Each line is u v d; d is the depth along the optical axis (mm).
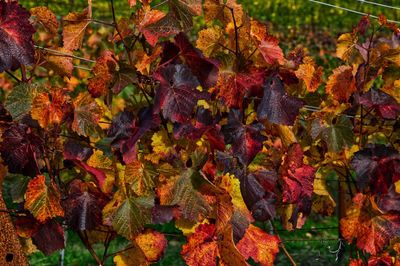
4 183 5047
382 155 3123
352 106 3303
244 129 2846
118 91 2623
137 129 2627
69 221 2695
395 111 3225
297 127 3416
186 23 2785
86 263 6793
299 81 3344
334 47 13273
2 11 2496
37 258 6906
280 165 2977
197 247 2801
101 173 2660
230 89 2861
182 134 2635
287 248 7195
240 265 2801
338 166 3525
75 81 6285
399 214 3143
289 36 13617
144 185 2686
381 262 3246
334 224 8086
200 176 2732
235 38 2898
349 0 15625
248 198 2842
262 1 15461
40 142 2615
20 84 2598
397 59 3334
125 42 2811
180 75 2619
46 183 2631
